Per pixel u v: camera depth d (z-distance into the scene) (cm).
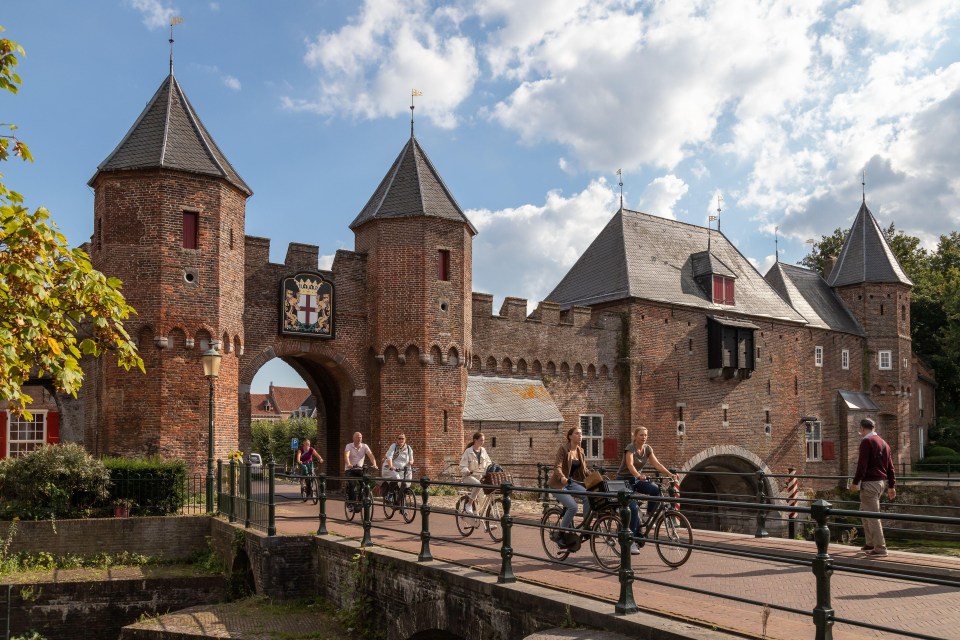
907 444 4631
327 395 2689
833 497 4062
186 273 2020
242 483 1537
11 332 819
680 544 662
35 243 813
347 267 2481
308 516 1647
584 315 3164
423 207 2483
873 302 4625
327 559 1238
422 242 2484
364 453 1686
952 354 5275
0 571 1490
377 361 2459
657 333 3334
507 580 842
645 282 3353
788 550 1099
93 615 1441
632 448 1107
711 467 3691
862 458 1068
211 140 2206
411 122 2680
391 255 2483
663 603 731
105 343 912
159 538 1644
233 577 1435
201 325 2027
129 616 1457
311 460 2117
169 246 2003
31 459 1616
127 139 2072
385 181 2638
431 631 955
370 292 2506
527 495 2734
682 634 611
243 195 2228
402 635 1001
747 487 3838
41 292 786
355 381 2458
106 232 1998
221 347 2066
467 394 2755
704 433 3456
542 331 3033
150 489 1703
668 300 3362
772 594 804
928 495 3572
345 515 1656
